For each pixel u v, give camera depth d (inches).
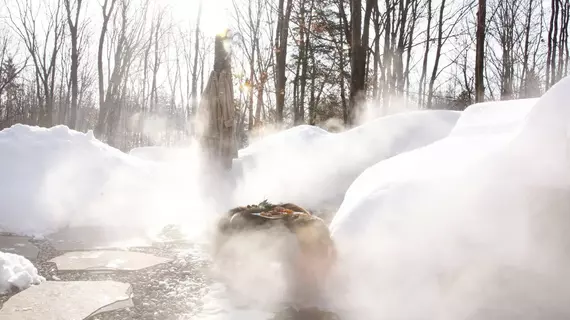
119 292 181.8
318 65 964.6
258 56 1006.4
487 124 214.8
